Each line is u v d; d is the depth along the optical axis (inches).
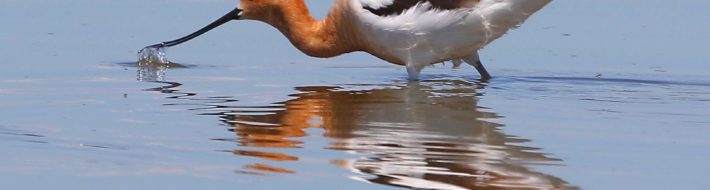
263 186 392.8
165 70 626.8
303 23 618.2
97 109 518.9
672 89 576.7
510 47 687.1
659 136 465.7
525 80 605.9
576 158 429.1
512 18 566.3
